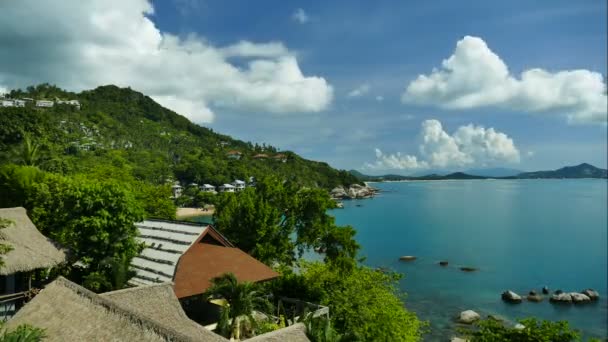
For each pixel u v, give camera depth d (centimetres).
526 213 19050
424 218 17162
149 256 3122
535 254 9744
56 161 7588
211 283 2847
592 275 7769
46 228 3809
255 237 4397
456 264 8688
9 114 14800
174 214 6494
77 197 3052
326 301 3594
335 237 4675
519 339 2378
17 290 2952
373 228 14112
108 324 1650
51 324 1802
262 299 2772
